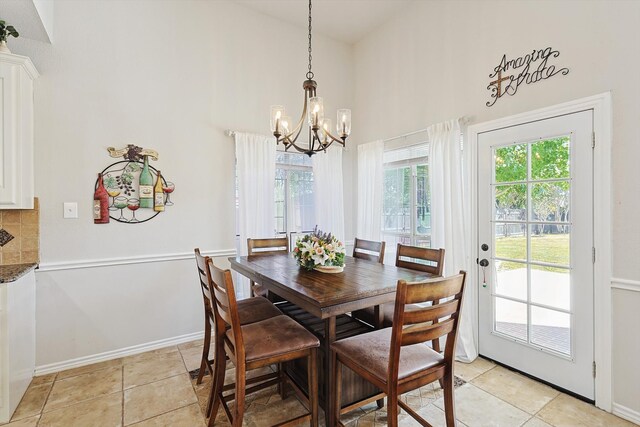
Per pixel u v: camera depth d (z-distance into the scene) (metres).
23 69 2.19
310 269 2.23
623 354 1.93
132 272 2.82
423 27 3.23
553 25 2.22
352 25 3.77
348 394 1.88
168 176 2.97
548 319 2.29
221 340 1.81
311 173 3.96
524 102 2.40
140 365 2.60
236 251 3.33
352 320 2.29
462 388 2.25
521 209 2.44
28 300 2.26
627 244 1.91
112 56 2.72
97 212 2.66
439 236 2.97
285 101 3.67
